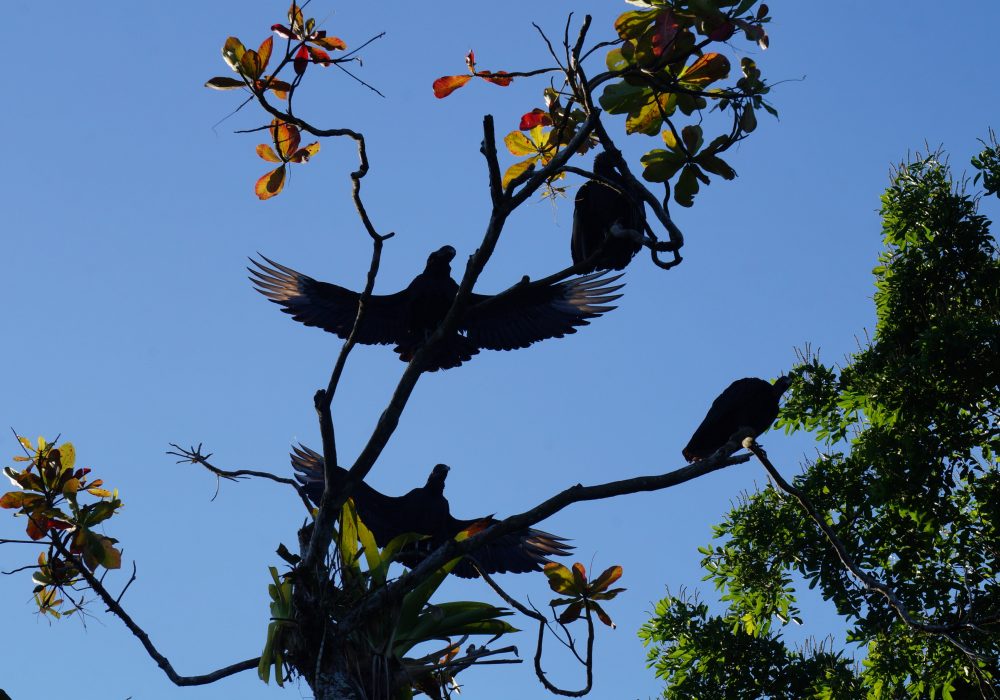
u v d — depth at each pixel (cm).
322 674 877
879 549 1900
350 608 929
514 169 989
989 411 1894
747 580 1978
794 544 1934
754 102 820
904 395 1902
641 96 835
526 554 1248
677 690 2019
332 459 916
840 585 1878
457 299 912
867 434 1964
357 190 851
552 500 938
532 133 984
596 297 1177
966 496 1944
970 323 1858
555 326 1174
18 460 911
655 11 804
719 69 812
